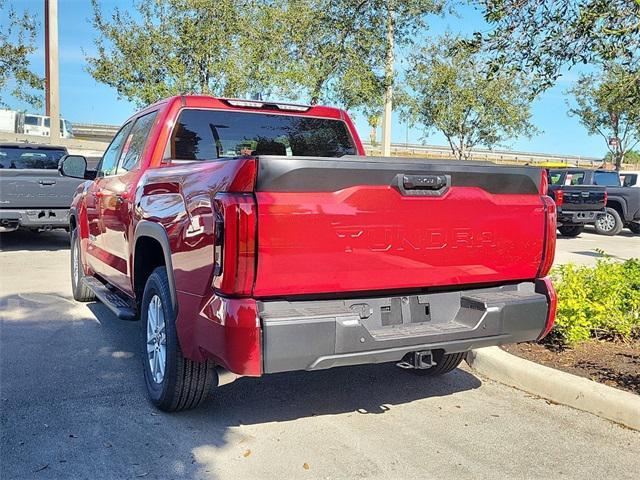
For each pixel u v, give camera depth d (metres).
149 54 12.62
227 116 5.40
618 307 5.91
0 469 3.49
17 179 11.12
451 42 18.33
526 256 4.11
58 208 11.50
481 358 5.29
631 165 40.00
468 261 3.89
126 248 5.18
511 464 3.68
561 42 5.58
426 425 4.22
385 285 3.67
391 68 12.70
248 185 3.28
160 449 3.77
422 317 3.92
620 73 6.69
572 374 4.83
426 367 3.78
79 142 28.34
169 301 4.11
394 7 12.16
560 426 4.22
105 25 12.64
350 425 4.20
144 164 5.06
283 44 12.30
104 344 5.94
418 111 19.73
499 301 3.97
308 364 3.41
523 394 4.82
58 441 3.84
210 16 12.25
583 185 17.89
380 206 3.56
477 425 4.23
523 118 19.89
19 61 18.70
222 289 3.32
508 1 5.48
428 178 3.67
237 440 3.92
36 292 8.36
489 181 3.92
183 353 3.89
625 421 4.21
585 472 3.60
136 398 4.57
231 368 3.35
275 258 3.31
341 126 6.03
